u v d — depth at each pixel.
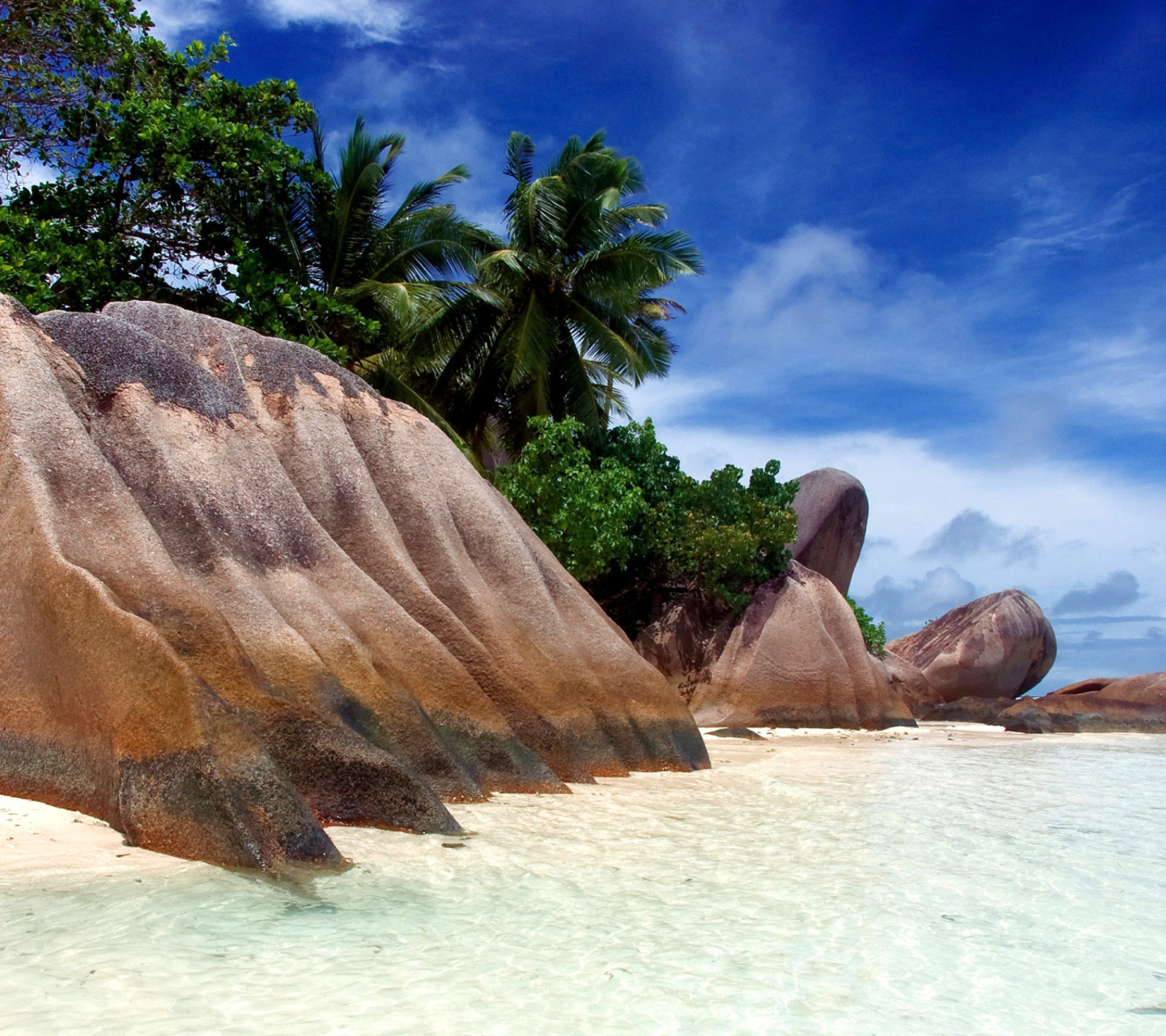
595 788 9.63
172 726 5.48
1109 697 26.20
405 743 7.80
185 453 8.77
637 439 24.84
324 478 10.30
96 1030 3.15
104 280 17.56
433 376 26.58
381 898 4.96
